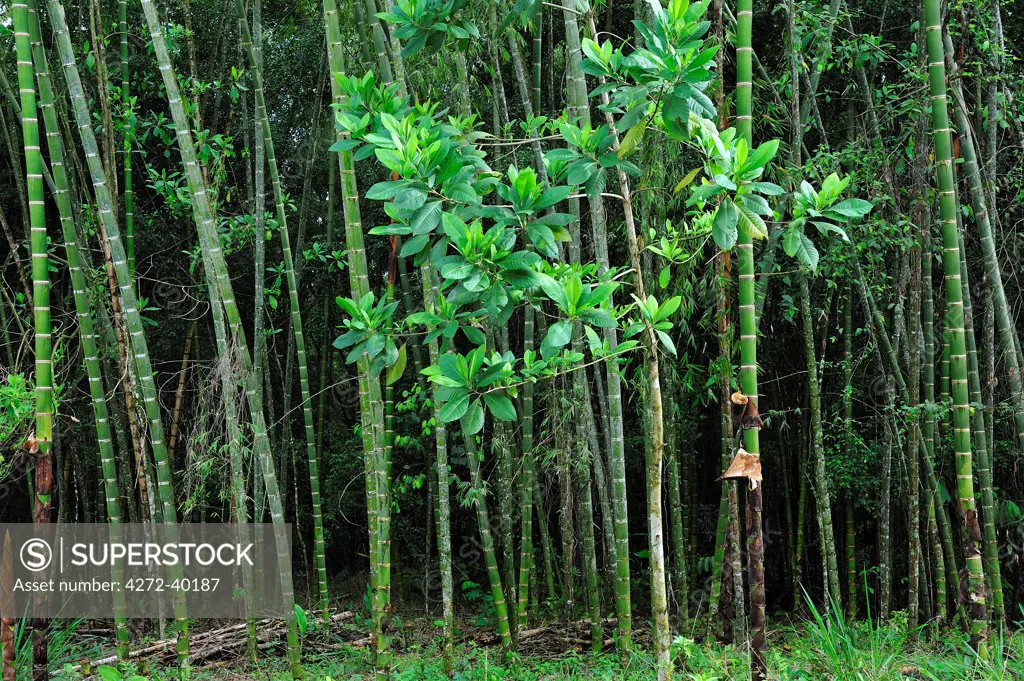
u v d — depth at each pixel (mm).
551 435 5914
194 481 5949
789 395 6980
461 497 5375
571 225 5160
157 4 6777
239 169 7527
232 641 5723
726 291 4902
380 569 3660
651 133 4539
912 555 5457
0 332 6445
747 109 2939
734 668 4137
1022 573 6094
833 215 2736
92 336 4328
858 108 6262
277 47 7625
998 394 5789
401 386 7312
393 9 3186
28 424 4883
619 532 4305
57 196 4199
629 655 4492
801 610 6770
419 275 6215
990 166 5168
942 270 6078
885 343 5469
